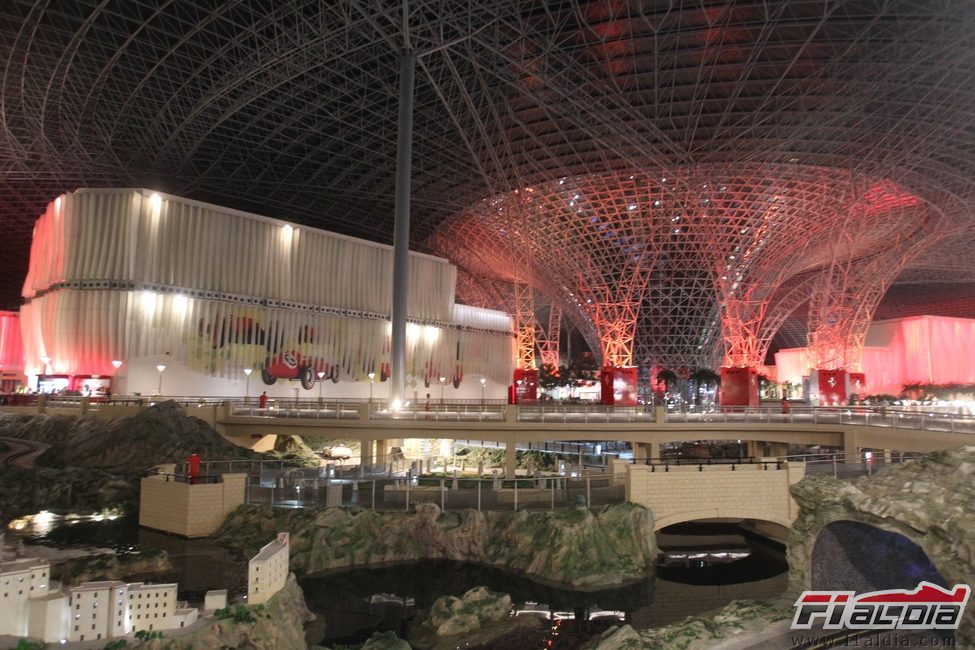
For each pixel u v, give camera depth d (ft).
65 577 79.15
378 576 91.61
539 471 150.20
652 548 96.37
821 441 141.18
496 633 74.79
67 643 52.47
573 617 80.43
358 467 121.19
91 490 114.62
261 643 59.06
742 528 119.96
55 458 130.21
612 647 64.95
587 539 93.09
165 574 82.53
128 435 132.98
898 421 128.16
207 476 105.29
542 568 90.94
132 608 55.77
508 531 96.43
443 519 98.37
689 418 150.41
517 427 143.33
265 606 63.26
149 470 111.24
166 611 56.70
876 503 65.77
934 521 60.75
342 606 82.33
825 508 71.77
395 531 97.04
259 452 151.02
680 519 101.45
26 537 97.30
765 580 95.91
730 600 87.61
